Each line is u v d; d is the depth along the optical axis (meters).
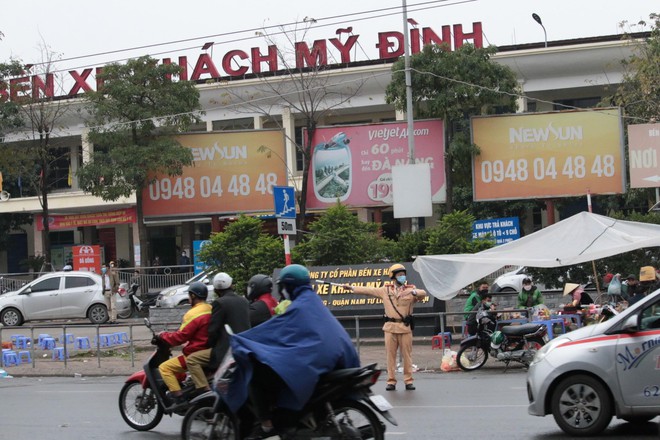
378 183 32.03
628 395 9.29
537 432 9.88
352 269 22.08
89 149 41.12
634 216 24.59
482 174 31.23
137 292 32.03
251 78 39.31
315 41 38.22
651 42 32.06
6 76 37.62
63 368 19.30
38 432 10.98
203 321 10.09
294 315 7.67
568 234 19.19
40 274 35.59
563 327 17.00
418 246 24.30
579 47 36.09
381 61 37.94
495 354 16.42
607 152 30.42
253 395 7.70
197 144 33.50
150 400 10.95
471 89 31.09
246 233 25.12
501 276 28.27
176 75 34.62
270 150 33.12
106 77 33.66
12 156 36.47
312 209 32.78
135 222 43.09
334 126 32.47
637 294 18.78
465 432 10.02
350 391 7.70
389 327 14.20
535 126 30.94
